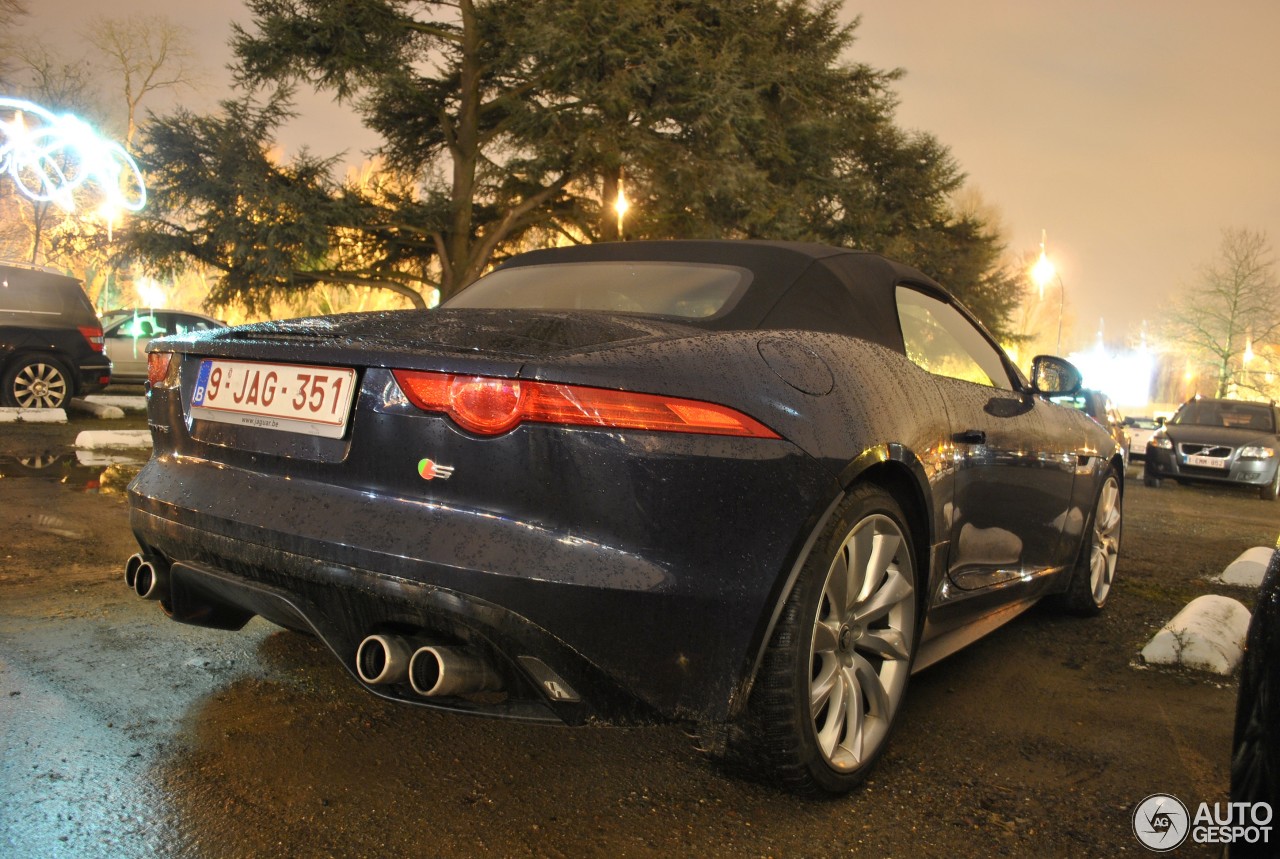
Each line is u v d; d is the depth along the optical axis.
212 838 1.88
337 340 2.09
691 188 19.06
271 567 2.01
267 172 18.48
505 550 1.82
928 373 2.74
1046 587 3.61
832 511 2.12
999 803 2.25
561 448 1.85
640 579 1.84
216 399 2.30
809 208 22.69
